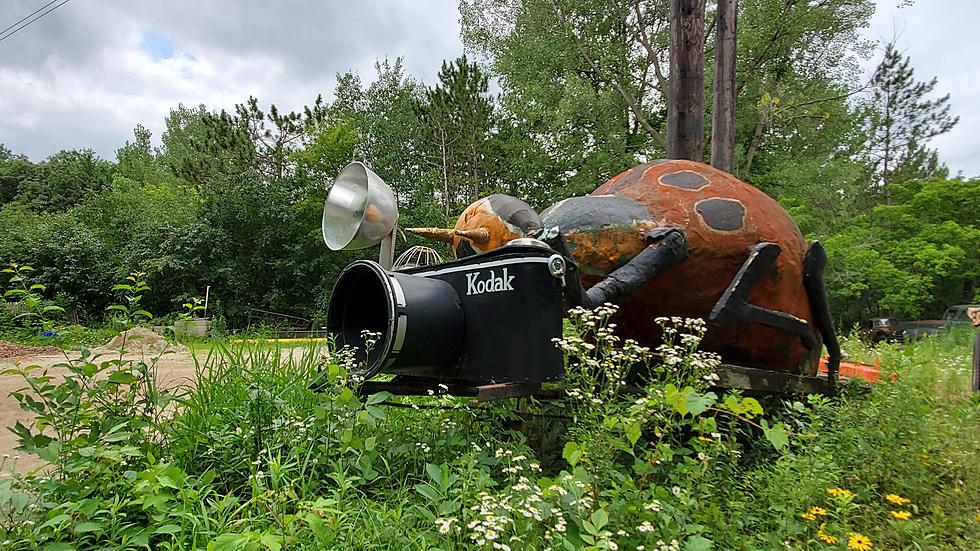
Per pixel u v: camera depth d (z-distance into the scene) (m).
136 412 3.52
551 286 3.21
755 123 23.34
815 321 4.58
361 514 2.81
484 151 27.48
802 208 19.75
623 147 23.72
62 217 32.69
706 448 3.28
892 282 20.52
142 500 2.57
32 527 2.48
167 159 54.78
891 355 5.86
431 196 28.91
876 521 3.15
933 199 22.83
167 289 27.69
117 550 2.43
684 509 2.78
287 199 29.73
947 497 3.37
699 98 7.29
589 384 3.29
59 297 25.19
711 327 4.01
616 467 3.07
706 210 4.28
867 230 22.92
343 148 30.50
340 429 3.35
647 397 3.08
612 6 25.52
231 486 3.26
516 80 26.00
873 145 39.69
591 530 2.21
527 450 3.42
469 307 3.47
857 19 23.67
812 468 3.18
